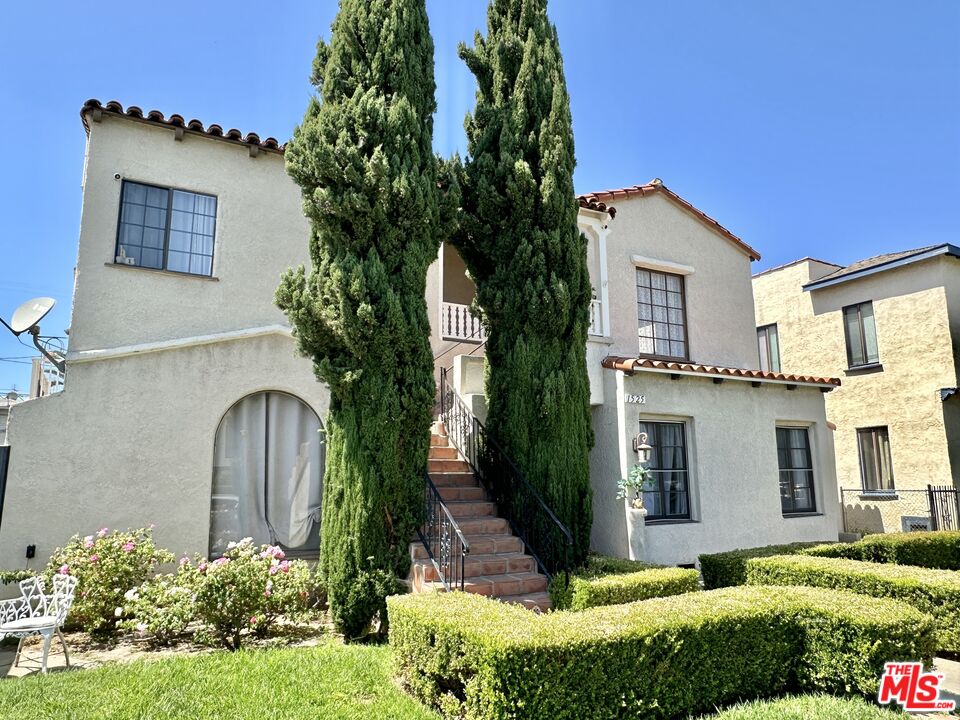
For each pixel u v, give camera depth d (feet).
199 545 27.27
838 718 13.83
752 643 15.84
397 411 23.41
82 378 26.32
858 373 53.21
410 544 24.08
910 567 22.76
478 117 32.12
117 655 20.85
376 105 24.48
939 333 47.65
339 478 23.11
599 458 33.81
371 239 24.36
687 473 35.24
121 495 26.21
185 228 30.73
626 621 14.80
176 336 29.37
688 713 14.57
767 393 38.96
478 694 13.39
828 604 16.56
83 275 27.84
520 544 26.53
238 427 29.50
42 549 24.56
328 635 22.80
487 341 30.27
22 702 14.73
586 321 29.86
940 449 46.98
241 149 32.48
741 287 50.37
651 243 45.68
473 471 30.86
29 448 24.97
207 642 21.24
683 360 45.88
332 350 24.09
